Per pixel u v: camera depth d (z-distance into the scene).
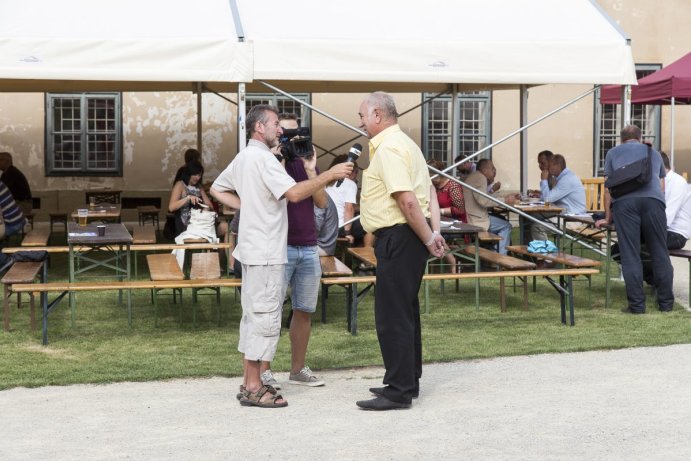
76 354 7.41
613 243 10.95
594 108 19.05
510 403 5.84
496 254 9.84
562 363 7.04
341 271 8.17
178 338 8.04
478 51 9.77
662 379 6.46
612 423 5.36
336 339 7.97
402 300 5.65
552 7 10.69
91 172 18.00
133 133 18.06
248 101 18.48
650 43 19.11
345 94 18.55
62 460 4.78
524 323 8.66
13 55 8.81
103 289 7.74
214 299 9.92
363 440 5.07
